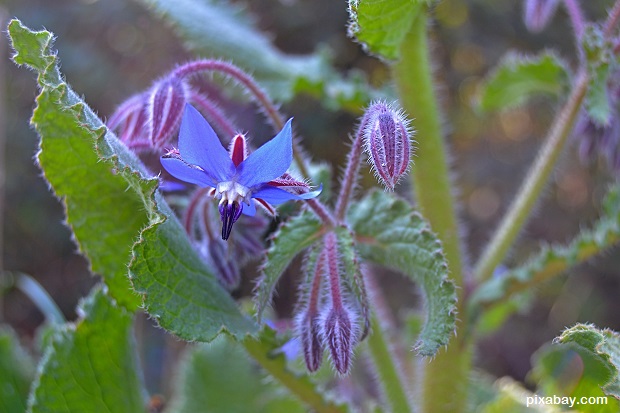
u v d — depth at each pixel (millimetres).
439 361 227
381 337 228
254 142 511
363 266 205
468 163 708
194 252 201
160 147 198
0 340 267
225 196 178
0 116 335
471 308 229
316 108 610
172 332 188
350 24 210
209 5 282
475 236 698
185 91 202
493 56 658
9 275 324
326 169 227
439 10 633
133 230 206
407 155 185
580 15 242
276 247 196
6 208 637
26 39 181
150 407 279
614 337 188
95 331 227
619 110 242
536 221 704
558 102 276
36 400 222
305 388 214
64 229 648
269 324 215
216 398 318
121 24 645
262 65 274
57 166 197
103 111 640
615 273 663
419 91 226
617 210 233
